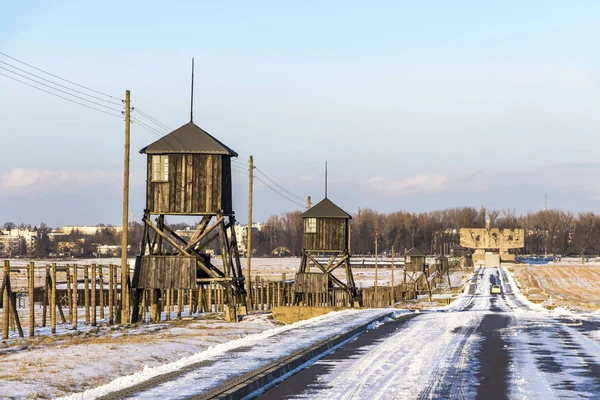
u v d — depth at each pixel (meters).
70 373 53.88
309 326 76.88
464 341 62.81
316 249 172.88
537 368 45.94
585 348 57.34
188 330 97.25
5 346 83.69
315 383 40.25
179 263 112.81
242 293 125.38
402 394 36.53
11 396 43.91
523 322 87.06
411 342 62.06
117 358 62.97
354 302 172.75
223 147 114.56
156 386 38.00
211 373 42.41
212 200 113.94
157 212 114.31
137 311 115.75
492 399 35.31
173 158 114.38
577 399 35.44
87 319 116.62
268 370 42.78
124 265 114.69
